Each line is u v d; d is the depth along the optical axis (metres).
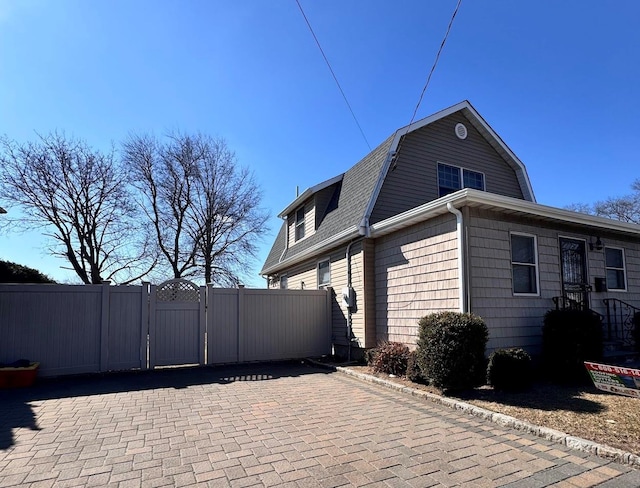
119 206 20.75
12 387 7.32
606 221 8.77
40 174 19.17
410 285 8.62
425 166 11.41
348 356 10.24
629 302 9.77
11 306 8.18
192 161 22.03
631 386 5.44
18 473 3.45
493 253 7.54
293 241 15.41
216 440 4.30
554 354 6.87
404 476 3.37
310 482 3.26
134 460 3.75
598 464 3.61
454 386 6.11
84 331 8.64
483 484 3.22
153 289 9.36
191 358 9.61
